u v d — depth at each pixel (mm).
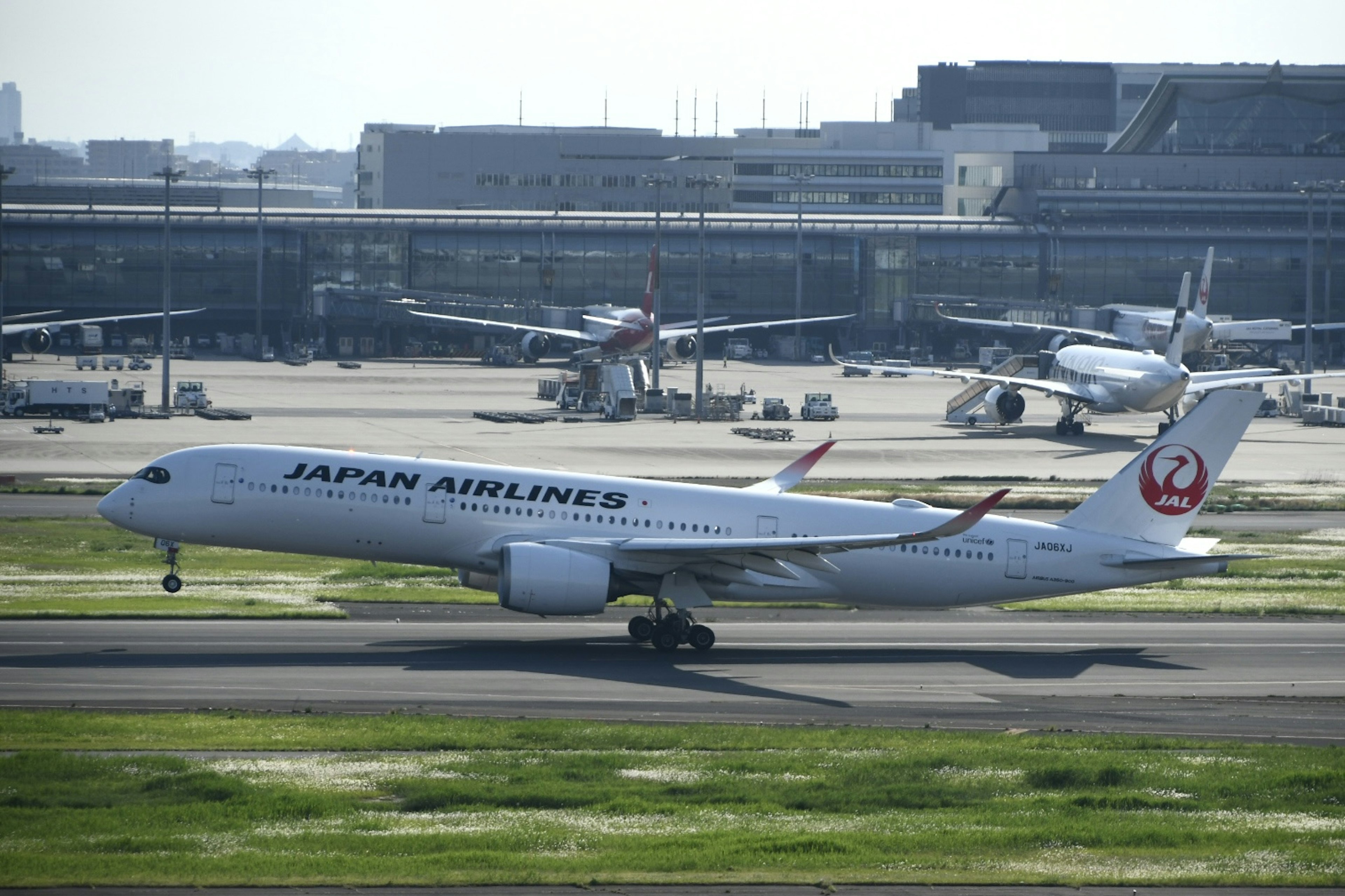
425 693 153250
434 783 115562
